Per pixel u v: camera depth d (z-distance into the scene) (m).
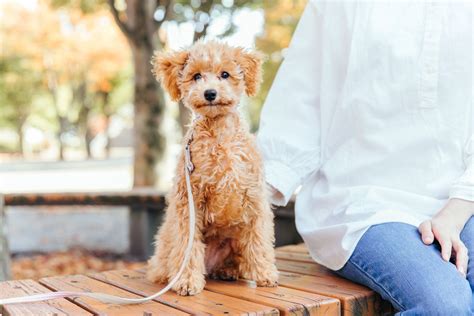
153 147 6.84
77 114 27.06
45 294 1.65
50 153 33.91
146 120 6.83
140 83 6.82
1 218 3.74
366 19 2.05
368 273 1.78
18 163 24.30
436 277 1.60
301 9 9.07
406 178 1.95
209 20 8.70
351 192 1.95
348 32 2.09
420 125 1.95
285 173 2.06
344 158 2.05
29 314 1.52
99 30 14.03
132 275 2.10
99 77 16.89
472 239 1.77
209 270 1.99
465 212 1.77
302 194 2.22
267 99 2.29
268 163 2.09
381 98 1.98
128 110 30.52
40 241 6.35
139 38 6.70
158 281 1.94
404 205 1.90
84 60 15.06
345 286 1.87
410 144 1.94
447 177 1.93
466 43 1.94
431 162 1.94
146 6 6.64
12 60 18.97
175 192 1.79
